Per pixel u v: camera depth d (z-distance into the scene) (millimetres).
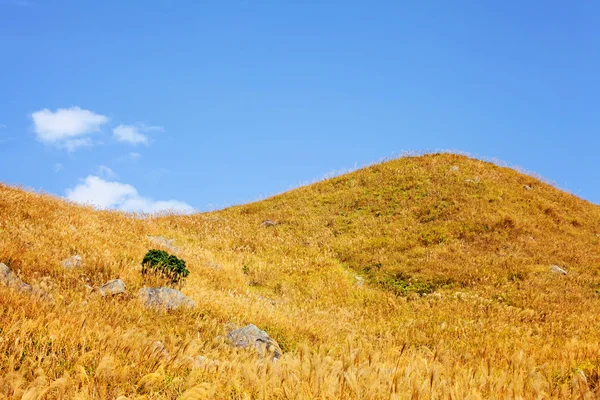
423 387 5773
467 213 26656
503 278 18953
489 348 10312
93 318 8617
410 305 17719
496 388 6078
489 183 30969
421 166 35969
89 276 12508
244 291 16859
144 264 14195
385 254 23766
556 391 6496
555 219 27391
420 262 21797
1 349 5828
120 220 22562
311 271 21828
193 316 11180
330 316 16172
